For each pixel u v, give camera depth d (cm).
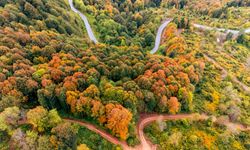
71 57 10981
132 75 10731
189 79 11494
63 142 7412
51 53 11394
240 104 12031
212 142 9500
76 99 8375
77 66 9962
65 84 8631
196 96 11819
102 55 12319
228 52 17750
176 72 11144
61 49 12238
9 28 12675
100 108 8169
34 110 7612
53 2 19912
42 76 9206
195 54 15375
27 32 13800
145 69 11144
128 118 8050
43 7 17712
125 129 8125
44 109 7969
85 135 8425
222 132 10038
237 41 19838
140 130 9325
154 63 11350
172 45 16100
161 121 9425
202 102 11512
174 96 10150
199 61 13712
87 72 9719
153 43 18962
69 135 7600
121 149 8244
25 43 12169
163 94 9600
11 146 7288
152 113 10119
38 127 7594
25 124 8012
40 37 12769
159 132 9300
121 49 14512
